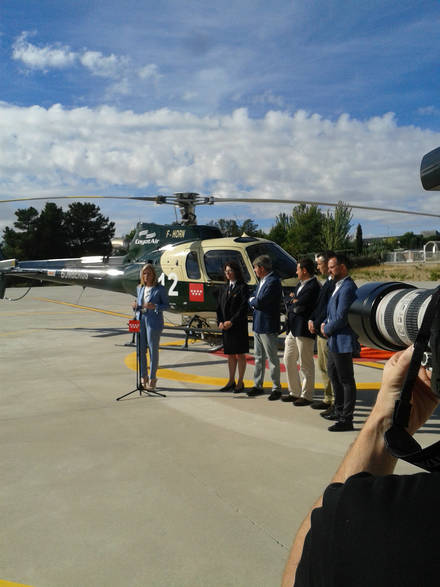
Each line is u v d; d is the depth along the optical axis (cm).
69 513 307
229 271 603
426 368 69
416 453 59
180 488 339
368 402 554
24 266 1249
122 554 261
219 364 785
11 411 528
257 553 259
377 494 58
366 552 54
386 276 3148
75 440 437
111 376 698
